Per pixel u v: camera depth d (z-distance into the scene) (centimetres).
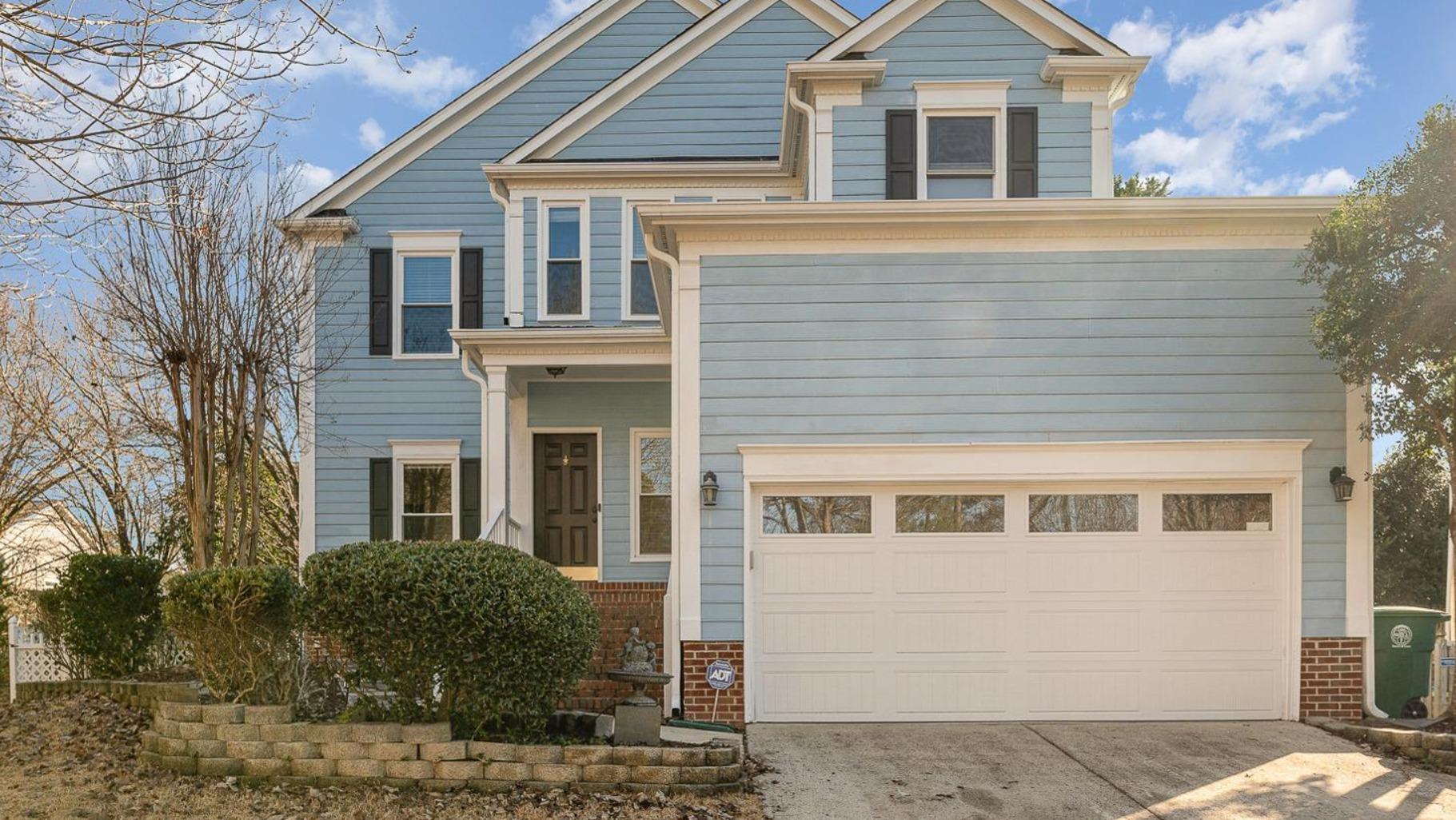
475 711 696
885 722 895
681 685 885
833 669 900
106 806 619
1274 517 912
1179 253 915
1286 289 912
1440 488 1664
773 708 897
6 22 445
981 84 1087
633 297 1350
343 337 1402
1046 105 1094
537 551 1349
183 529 1592
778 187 1344
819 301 915
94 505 1673
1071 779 720
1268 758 773
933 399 909
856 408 909
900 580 907
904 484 910
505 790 671
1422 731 793
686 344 911
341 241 1409
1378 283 791
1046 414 907
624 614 1029
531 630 689
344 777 674
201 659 718
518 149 1353
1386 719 880
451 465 1396
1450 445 834
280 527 1798
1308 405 905
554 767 676
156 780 674
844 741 827
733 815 640
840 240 916
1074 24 1088
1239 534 909
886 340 912
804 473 901
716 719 880
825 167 1088
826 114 1094
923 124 1091
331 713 715
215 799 637
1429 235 775
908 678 901
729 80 1387
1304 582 896
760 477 900
